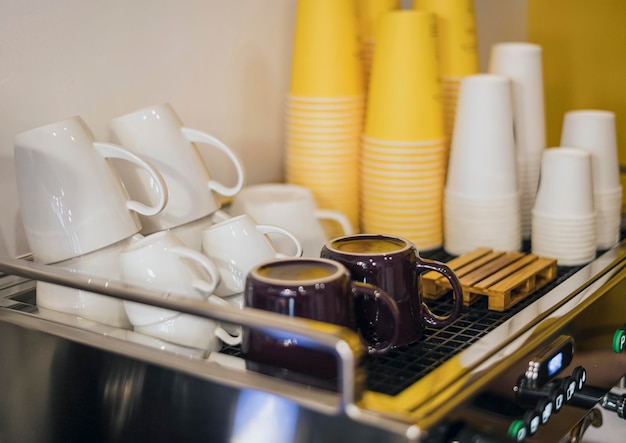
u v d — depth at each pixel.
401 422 0.60
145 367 0.72
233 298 0.83
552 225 1.07
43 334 0.79
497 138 1.07
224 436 0.68
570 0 1.56
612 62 1.54
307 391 0.64
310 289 0.68
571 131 1.15
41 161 0.79
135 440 0.74
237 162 0.90
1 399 0.84
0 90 0.92
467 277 0.94
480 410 0.67
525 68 1.16
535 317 0.83
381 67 1.09
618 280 0.96
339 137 1.13
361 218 1.17
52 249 0.80
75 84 0.99
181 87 1.12
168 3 1.08
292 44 1.27
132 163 0.87
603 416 1.38
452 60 1.19
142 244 0.78
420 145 1.08
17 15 0.92
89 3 0.99
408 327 0.79
